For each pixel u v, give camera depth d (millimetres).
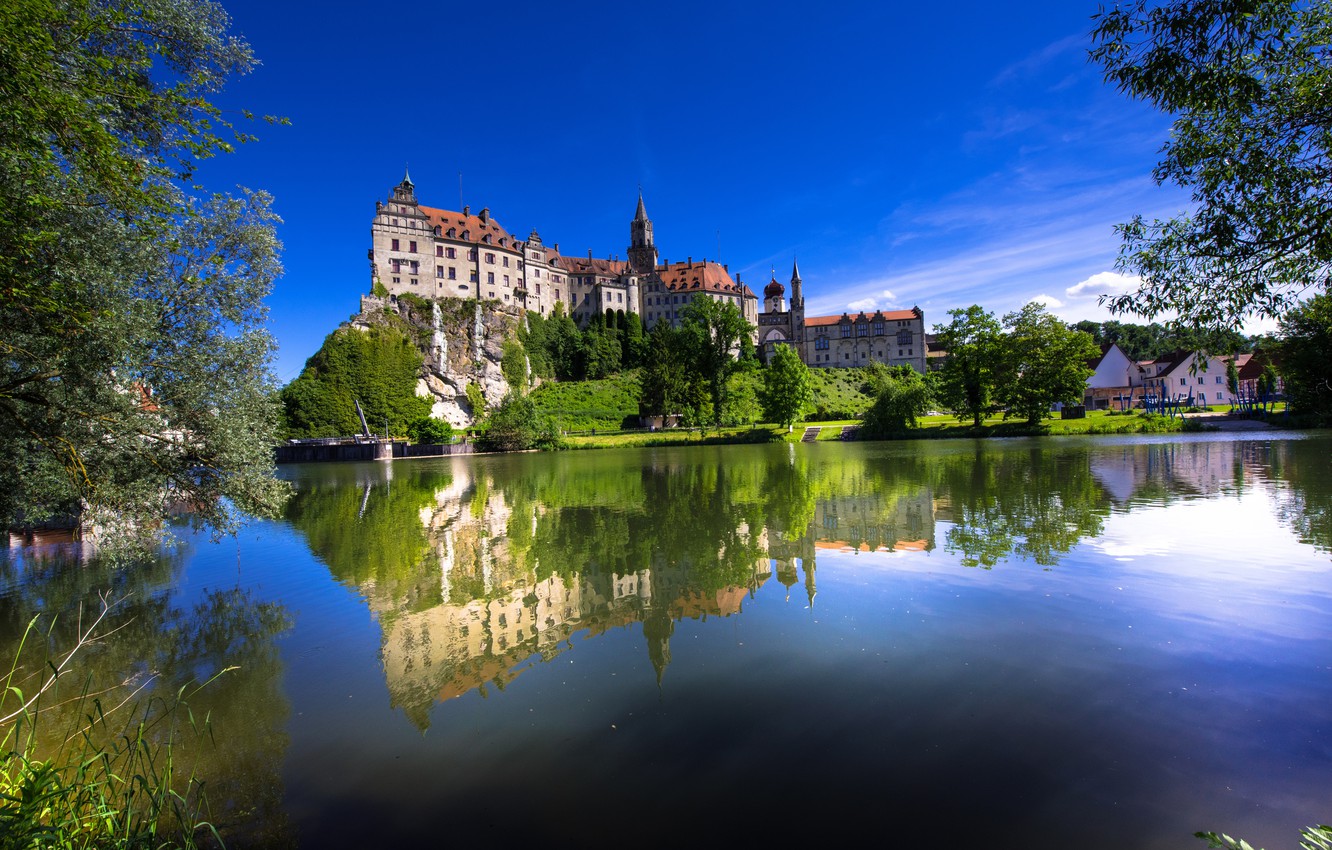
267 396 16141
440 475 45625
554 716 7488
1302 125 6762
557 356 128625
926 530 17031
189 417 14391
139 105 9539
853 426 72875
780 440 71125
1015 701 7246
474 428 96250
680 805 5668
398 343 101750
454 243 115500
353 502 30750
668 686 8109
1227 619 9477
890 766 6082
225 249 15781
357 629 11406
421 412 101250
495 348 112062
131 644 11172
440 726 7418
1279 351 53750
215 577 15891
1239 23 6465
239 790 6344
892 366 130250
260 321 16375
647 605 11734
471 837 5398
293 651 10375
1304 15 6691
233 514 16109
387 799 6051
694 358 82250
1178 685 7445
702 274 144750
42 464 12914
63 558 18453
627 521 21266
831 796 5660
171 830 5719
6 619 13062
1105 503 19812
